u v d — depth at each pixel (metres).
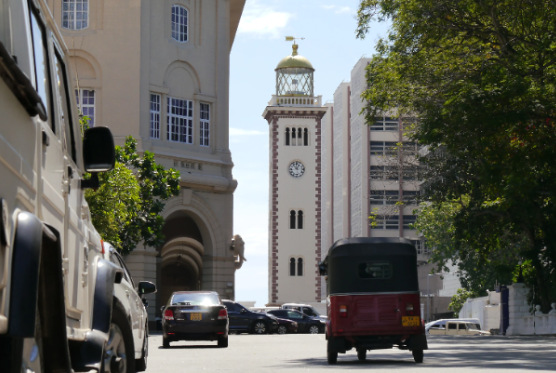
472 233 37.81
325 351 24.08
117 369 7.09
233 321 48.47
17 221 3.73
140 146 45.31
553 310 36.38
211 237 49.25
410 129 32.31
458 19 26.33
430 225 65.31
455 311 78.81
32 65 4.15
